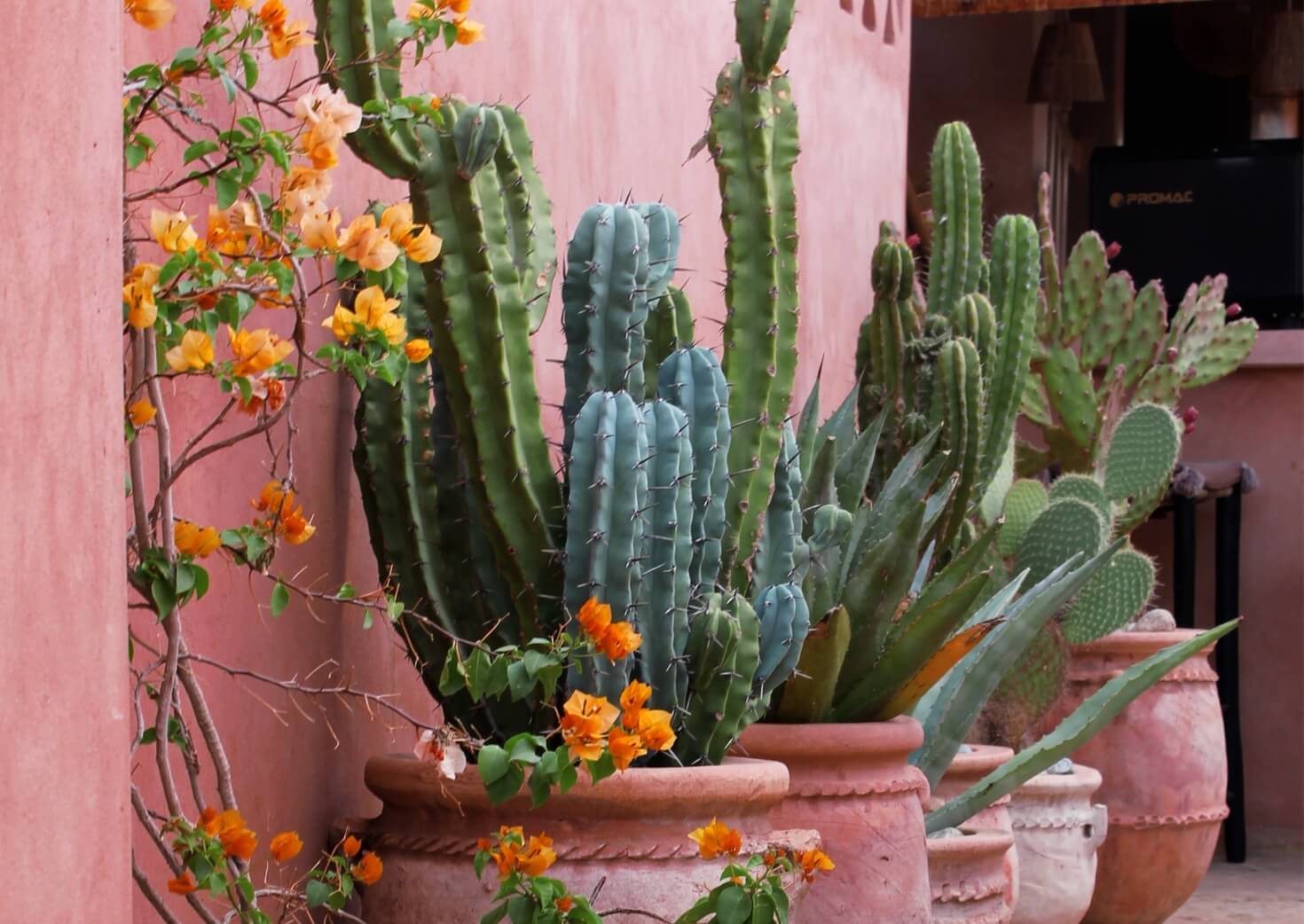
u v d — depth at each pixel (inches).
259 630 104.4
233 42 83.0
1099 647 217.8
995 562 197.3
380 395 108.4
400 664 124.1
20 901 60.0
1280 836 313.7
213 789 99.1
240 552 86.7
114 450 66.6
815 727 125.7
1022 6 282.7
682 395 108.9
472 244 100.7
